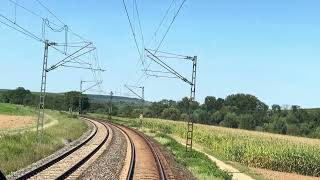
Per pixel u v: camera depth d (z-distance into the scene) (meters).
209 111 181.38
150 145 57.19
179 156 48.47
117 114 194.25
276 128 133.00
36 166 31.34
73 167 30.97
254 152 54.38
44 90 44.31
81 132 76.69
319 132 122.62
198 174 34.56
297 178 46.41
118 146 54.06
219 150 61.59
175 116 176.75
